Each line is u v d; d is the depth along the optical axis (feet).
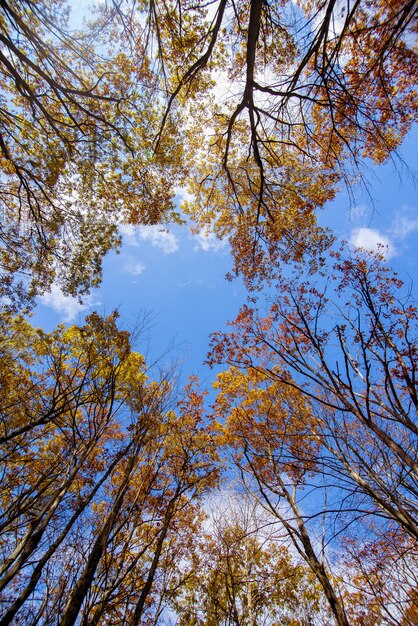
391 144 24.66
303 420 28.48
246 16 24.52
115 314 31.86
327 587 20.01
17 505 23.32
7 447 30.40
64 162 31.09
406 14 15.88
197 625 38.17
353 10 16.30
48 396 33.24
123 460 31.71
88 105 29.63
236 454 35.09
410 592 25.27
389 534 25.38
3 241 32.17
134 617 21.94
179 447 35.76
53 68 24.66
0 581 18.07
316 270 30.73
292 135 30.19
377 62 19.11
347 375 18.85
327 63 18.78
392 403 18.26
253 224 35.09
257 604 36.09
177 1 22.66
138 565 33.99
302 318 21.84
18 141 29.94
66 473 25.40
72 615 17.25
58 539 21.27
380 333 21.04
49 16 21.38
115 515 22.88
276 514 23.94
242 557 36.60
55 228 33.47
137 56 25.52
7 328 35.76
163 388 31.37
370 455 21.81
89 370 30.42
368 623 30.73
